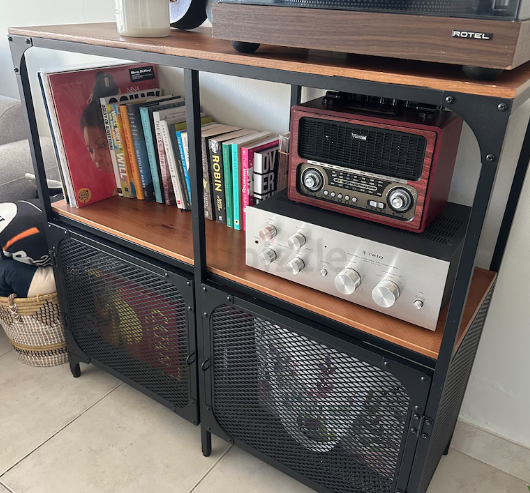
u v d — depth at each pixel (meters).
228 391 1.21
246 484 1.28
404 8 0.64
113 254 1.26
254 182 1.18
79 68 1.29
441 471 1.33
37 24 1.75
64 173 1.32
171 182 1.34
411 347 0.86
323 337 0.96
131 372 1.43
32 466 1.31
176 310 1.20
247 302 1.04
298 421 1.12
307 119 0.94
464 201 1.15
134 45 0.95
